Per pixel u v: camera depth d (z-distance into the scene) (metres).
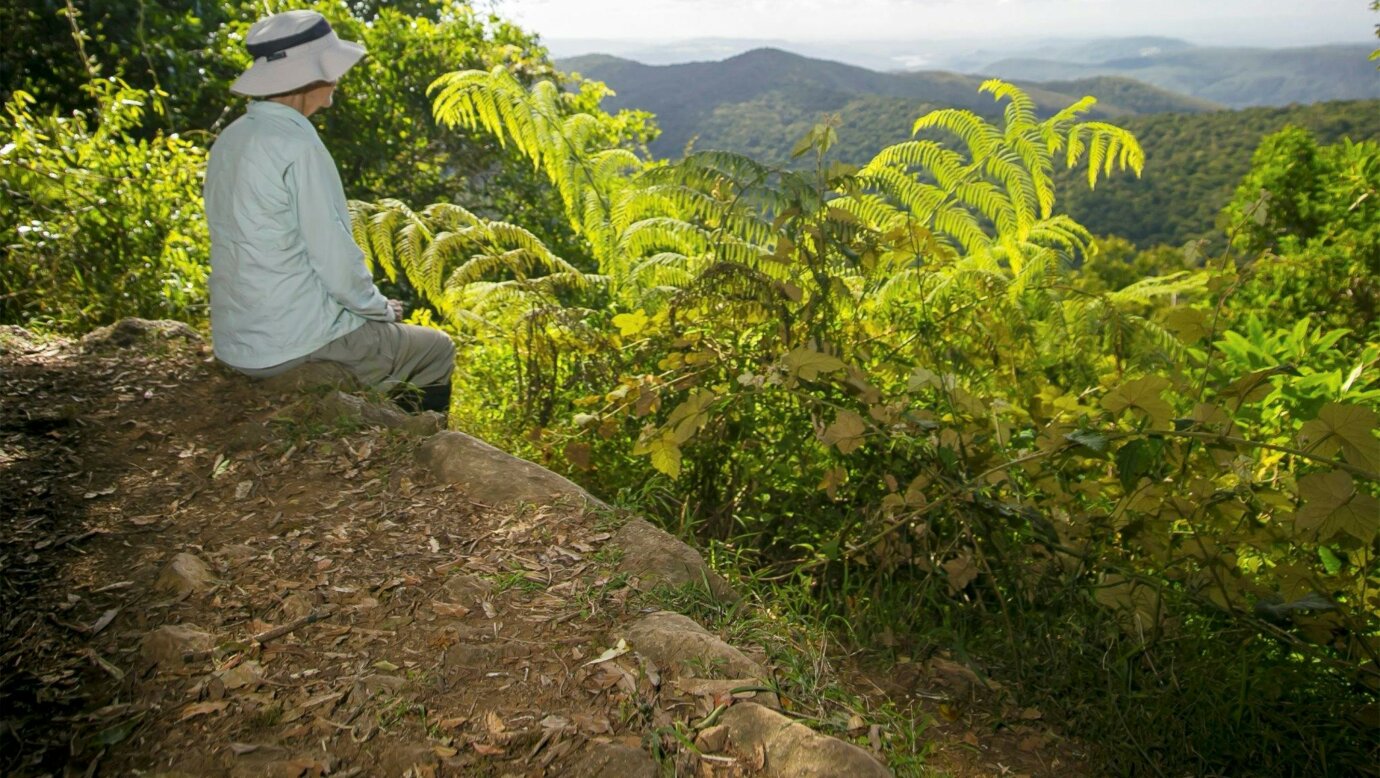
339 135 10.80
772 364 3.19
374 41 11.41
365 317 3.62
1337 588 2.77
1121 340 4.20
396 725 1.91
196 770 1.77
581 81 13.95
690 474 3.47
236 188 3.28
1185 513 2.76
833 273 3.80
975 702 2.52
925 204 4.68
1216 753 2.37
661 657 2.12
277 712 1.93
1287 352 4.35
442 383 3.95
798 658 2.25
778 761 1.81
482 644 2.17
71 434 3.19
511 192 11.80
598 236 5.41
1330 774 2.29
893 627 2.81
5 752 1.80
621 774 1.78
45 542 2.57
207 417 3.34
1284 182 10.91
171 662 2.06
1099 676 2.58
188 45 9.19
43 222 4.79
